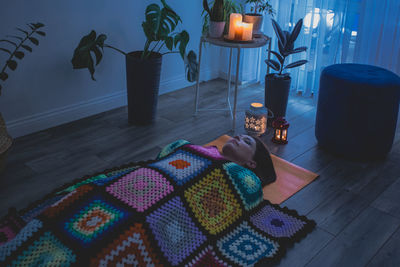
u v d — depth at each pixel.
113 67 2.79
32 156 2.21
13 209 1.64
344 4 2.75
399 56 2.71
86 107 2.72
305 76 3.15
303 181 2.02
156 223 1.33
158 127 2.62
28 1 2.24
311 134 2.57
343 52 2.86
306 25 3.00
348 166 2.20
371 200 1.90
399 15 2.63
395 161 2.26
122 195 1.38
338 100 2.14
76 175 2.04
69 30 2.46
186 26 3.18
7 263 1.17
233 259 1.45
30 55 2.34
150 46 2.97
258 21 2.67
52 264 1.18
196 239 1.44
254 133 2.46
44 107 2.50
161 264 1.31
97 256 1.20
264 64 3.38
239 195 1.62
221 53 3.53
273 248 1.52
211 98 3.16
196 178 1.53
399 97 2.12
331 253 1.55
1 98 2.29
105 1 2.58
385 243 1.62
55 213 1.28
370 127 2.12
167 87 3.24
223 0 2.55
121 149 2.32
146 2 2.82
